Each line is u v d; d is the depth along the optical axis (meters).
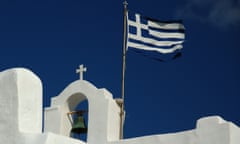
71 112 28.33
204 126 23.62
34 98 23.45
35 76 23.84
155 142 24.47
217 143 23.17
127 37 30.00
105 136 26.88
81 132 28.16
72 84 28.39
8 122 22.98
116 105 27.80
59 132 27.84
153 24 30.47
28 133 22.52
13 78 23.31
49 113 28.39
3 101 23.33
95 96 27.70
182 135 24.02
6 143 22.78
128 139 25.20
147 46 30.11
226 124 23.17
